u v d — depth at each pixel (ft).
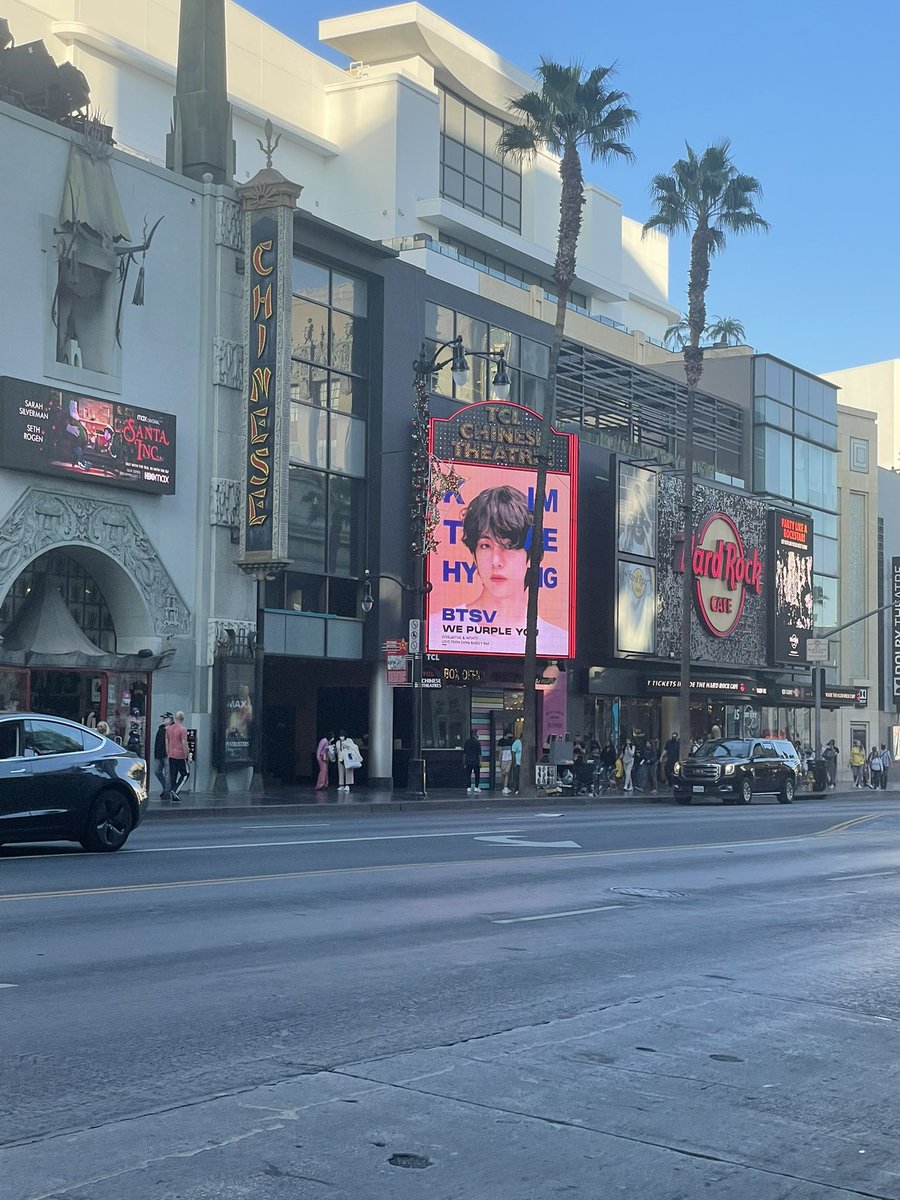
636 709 172.96
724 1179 19.43
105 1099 21.65
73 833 55.98
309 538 126.11
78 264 102.17
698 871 60.39
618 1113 22.34
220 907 42.60
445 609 137.69
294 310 125.39
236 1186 18.07
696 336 161.79
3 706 97.96
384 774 133.59
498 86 189.78
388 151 169.99
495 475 141.90
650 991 32.55
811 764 172.35
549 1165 19.58
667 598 168.35
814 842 79.77
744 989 33.40
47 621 102.22
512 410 144.05
